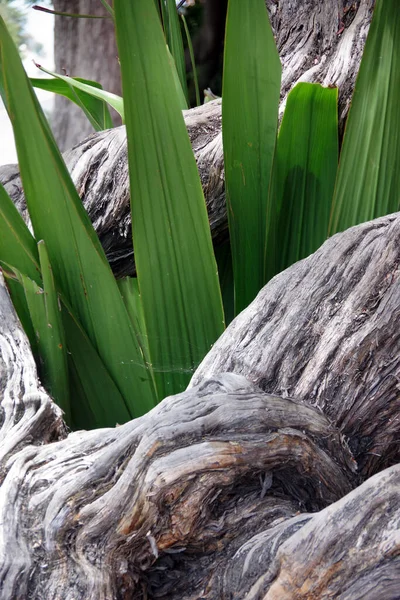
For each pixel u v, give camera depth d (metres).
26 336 1.26
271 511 1.09
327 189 1.36
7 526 1.05
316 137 1.34
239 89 1.27
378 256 1.15
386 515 1.02
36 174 1.24
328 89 1.30
